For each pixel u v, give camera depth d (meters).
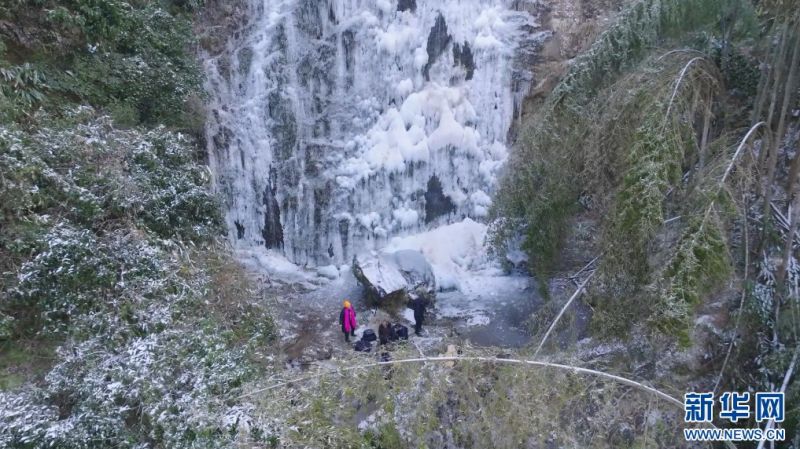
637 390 5.44
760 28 7.30
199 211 8.38
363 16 12.76
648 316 6.05
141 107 9.39
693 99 6.54
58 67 8.33
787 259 6.42
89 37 8.53
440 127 13.20
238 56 12.84
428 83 13.20
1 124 6.82
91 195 6.66
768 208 6.74
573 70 7.99
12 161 6.25
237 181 13.14
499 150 13.37
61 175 6.75
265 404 4.93
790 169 7.31
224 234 9.82
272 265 13.16
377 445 4.85
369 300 11.83
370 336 9.64
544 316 8.20
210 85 12.59
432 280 12.27
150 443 5.01
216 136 12.70
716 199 5.81
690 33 7.66
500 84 13.13
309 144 13.22
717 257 5.62
